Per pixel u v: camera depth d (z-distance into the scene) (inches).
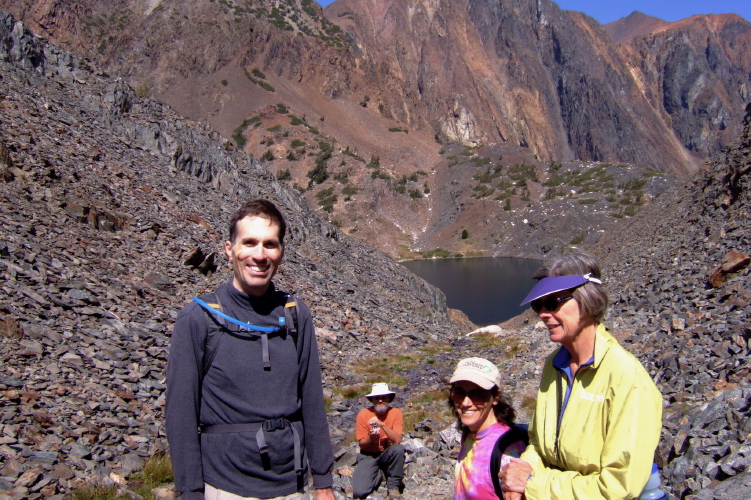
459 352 880.9
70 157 943.0
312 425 151.2
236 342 140.3
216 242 961.5
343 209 5959.6
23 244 581.9
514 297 3179.1
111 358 445.1
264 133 7406.5
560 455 131.4
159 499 289.7
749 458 227.1
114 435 340.2
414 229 6087.6
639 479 118.0
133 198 934.4
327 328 884.6
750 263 690.2
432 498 316.5
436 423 475.2
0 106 992.9
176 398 136.5
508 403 155.1
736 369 381.7
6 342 399.9
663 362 470.9
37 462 284.5
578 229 5206.7
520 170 6791.3
